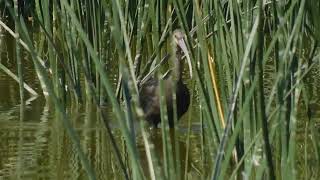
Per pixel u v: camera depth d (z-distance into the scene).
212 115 8.90
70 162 11.97
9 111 15.13
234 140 6.84
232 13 9.34
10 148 12.71
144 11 14.47
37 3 16.05
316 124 13.40
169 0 9.28
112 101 6.75
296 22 7.09
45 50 20.58
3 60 20.08
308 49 12.70
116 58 18.16
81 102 15.74
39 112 15.05
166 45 18.45
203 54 8.78
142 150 12.53
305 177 10.59
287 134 7.86
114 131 13.68
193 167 11.87
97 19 15.58
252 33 7.17
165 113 7.34
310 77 16.61
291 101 8.02
